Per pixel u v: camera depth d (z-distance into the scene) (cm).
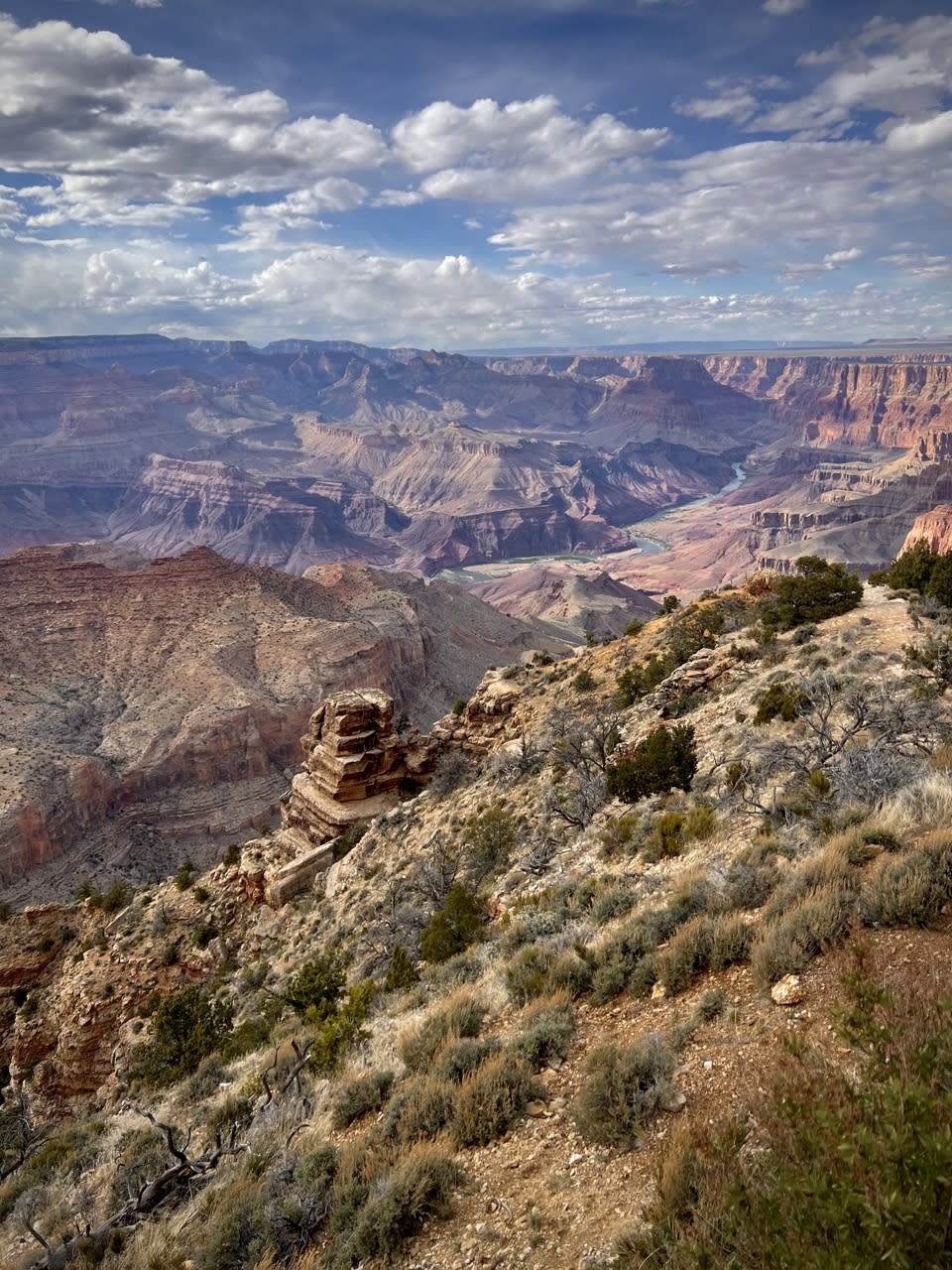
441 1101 928
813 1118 502
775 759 1995
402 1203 755
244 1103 1516
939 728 1816
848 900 918
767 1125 566
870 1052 558
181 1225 1025
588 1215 647
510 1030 1115
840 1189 407
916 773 1420
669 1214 557
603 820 2488
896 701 2127
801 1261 400
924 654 2584
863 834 1139
